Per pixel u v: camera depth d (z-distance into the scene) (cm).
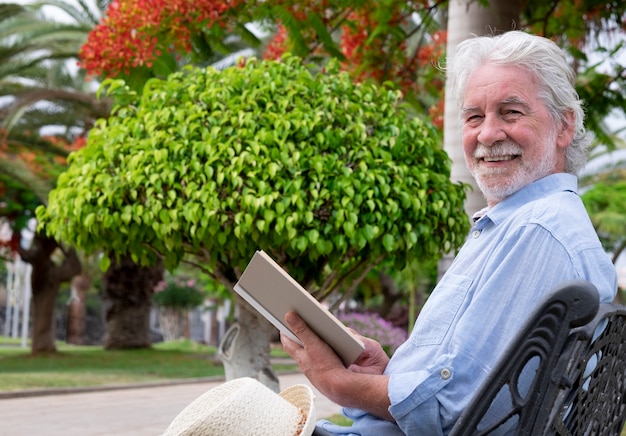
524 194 200
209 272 488
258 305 202
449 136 491
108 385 1426
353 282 495
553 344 150
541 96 199
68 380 1472
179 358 2150
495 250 185
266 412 186
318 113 441
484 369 174
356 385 190
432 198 457
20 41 1539
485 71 203
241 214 418
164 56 592
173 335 3978
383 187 435
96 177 448
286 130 431
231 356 498
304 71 469
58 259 3441
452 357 176
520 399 153
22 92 1544
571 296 148
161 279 2423
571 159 209
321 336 197
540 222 179
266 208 419
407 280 1812
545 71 199
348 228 421
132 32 569
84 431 851
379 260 487
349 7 597
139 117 467
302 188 429
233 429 182
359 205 432
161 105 462
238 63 509
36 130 1683
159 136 439
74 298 3512
